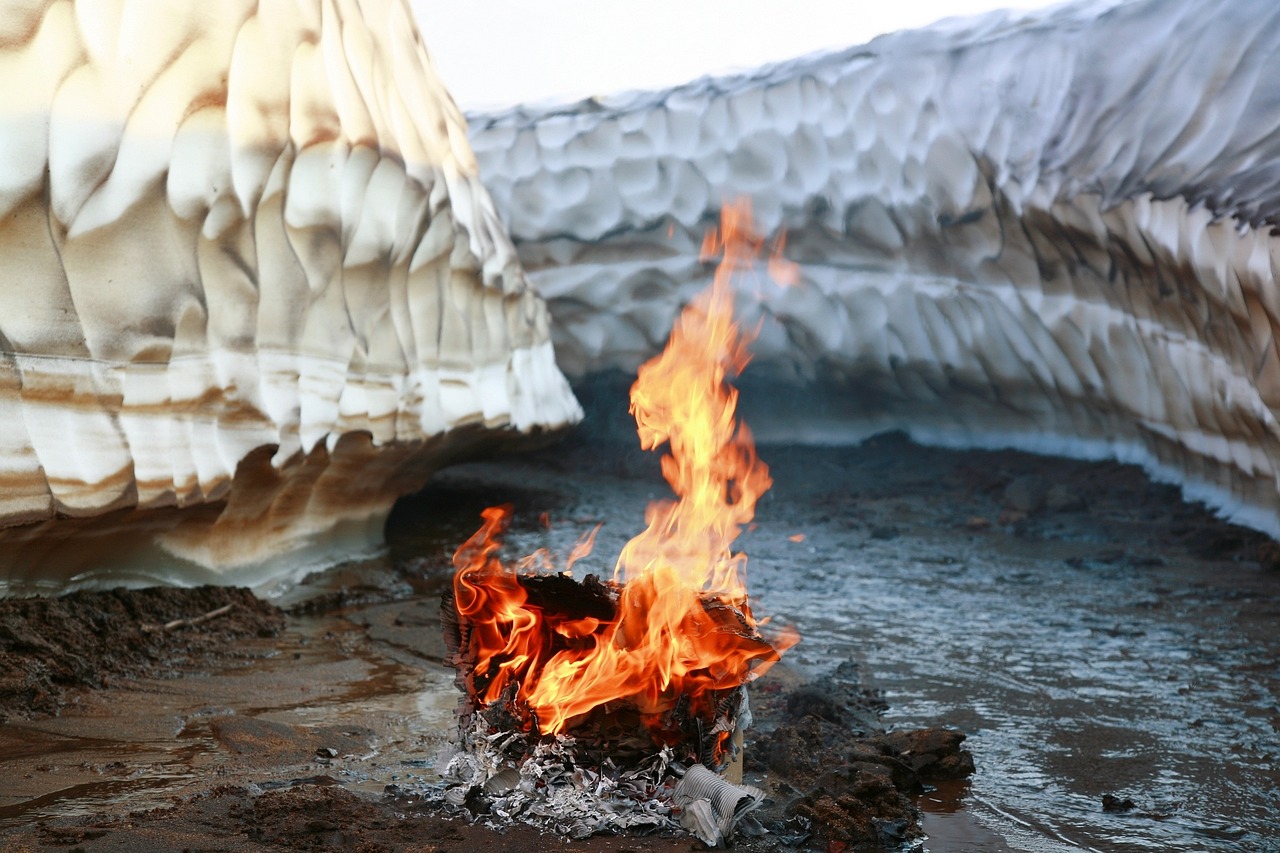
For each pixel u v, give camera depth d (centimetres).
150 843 325
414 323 829
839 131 1377
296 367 660
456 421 874
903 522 1132
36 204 465
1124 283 1063
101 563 575
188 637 587
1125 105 1074
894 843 368
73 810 358
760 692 547
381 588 771
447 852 332
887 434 1491
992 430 1403
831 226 1398
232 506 650
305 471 709
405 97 851
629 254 1504
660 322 1516
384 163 738
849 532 1087
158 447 540
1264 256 739
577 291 1525
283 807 354
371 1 804
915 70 1326
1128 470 1203
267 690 522
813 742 454
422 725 479
